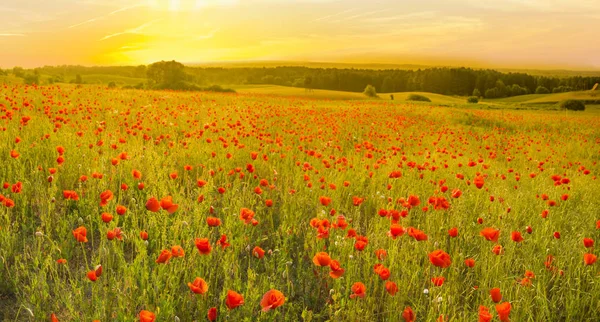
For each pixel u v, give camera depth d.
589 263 3.98
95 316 3.29
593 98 69.94
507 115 26.12
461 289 4.49
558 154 13.84
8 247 4.22
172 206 3.79
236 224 4.93
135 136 8.54
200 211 5.00
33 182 5.78
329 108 23.48
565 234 6.08
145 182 6.17
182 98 19.89
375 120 17.70
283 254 4.54
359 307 3.91
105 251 4.03
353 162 8.84
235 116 14.34
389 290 3.40
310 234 5.13
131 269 3.71
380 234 5.12
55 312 3.58
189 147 8.00
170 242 4.54
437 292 4.11
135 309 3.72
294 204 5.83
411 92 109.25
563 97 78.31
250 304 3.62
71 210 5.38
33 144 6.83
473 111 27.47
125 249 4.68
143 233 3.93
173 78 76.81
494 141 15.77
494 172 9.38
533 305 4.12
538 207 6.88
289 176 7.45
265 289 3.96
